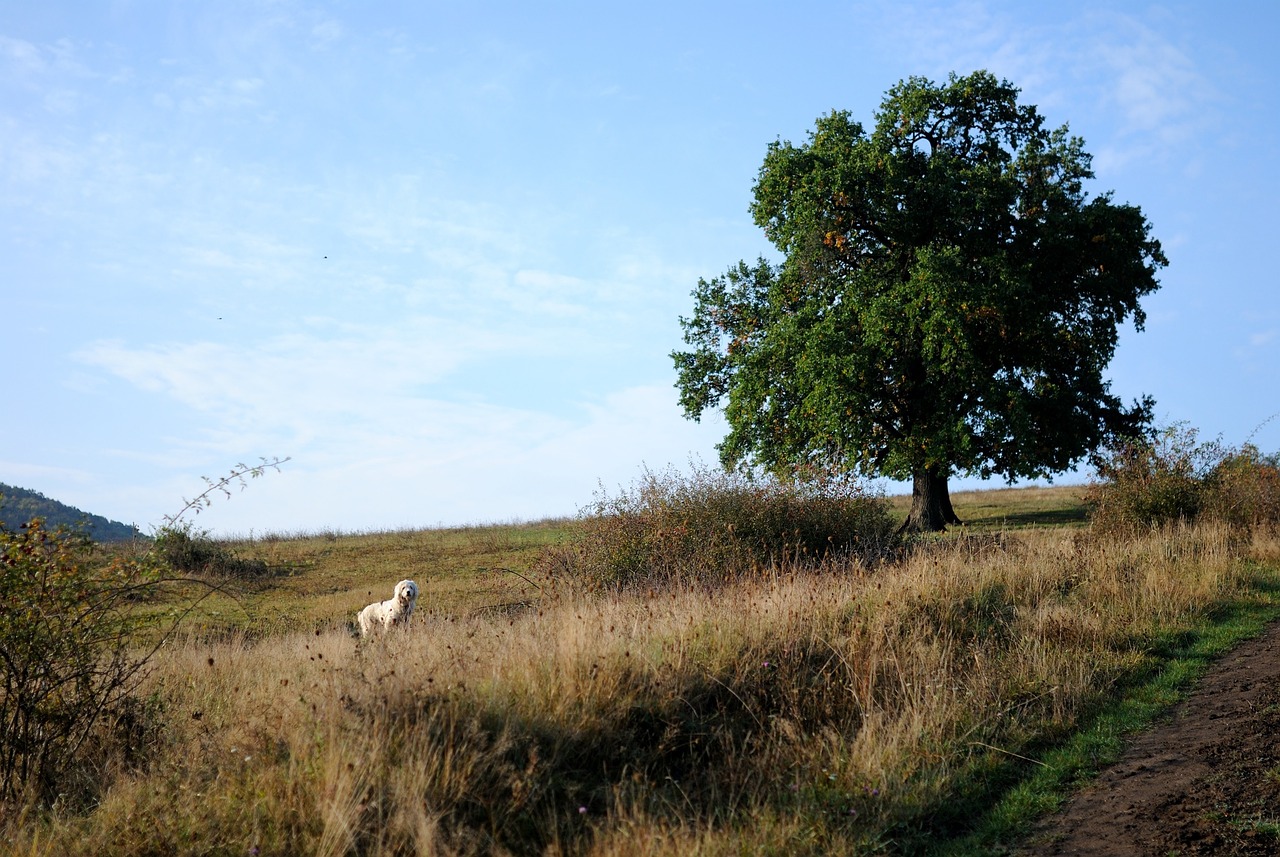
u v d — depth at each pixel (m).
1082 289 28.56
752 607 9.63
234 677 10.20
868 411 28.06
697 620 9.30
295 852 5.48
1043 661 9.30
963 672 8.95
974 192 27.45
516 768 6.21
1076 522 28.55
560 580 16.53
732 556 15.91
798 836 5.72
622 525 17.17
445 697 6.84
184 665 10.93
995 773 7.06
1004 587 12.65
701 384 33.19
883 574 12.72
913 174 28.55
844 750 7.02
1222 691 8.84
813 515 17.84
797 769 6.79
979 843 5.95
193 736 7.74
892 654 8.73
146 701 8.43
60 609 7.66
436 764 5.97
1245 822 5.73
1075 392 29.25
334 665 9.12
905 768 6.80
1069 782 6.89
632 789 6.27
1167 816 6.00
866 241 29.80
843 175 27.30
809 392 28.62
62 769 7.45
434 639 9.48
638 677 7.69
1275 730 7.45
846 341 27.16
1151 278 28.48
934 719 7.64
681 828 5.65
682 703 7.52
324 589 23.75
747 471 18.59
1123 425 29.89
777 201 29.75
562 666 7.51
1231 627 11.34
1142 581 13.26
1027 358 28.64
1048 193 28.44
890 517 20.12
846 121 29.45
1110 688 9.04
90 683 7.85
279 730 7.09
